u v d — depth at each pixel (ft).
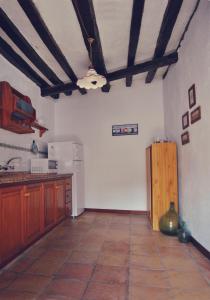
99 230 11.23
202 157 8.09
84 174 15.83
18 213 7.63
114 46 10.22
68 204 13.34
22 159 11.98
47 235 10.43
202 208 8.15
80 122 16.21
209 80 7.37
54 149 14.21
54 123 16.53
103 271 6.91
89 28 8.52
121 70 12.49
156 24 8.90
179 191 11.32
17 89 11.53
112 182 15.44
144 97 15.39
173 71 12.30
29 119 11.64
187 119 9.77
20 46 9.59
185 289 5.90
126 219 13.47
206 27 7.50
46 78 13.19
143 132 15.25
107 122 15.79
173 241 9.57
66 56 10.79
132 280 6.37
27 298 5.52
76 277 6.55
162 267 7.15
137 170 15.16
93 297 5.55
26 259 7.79
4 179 6.82
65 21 8.07
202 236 8.18
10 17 7.84
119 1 7.33
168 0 7.53
